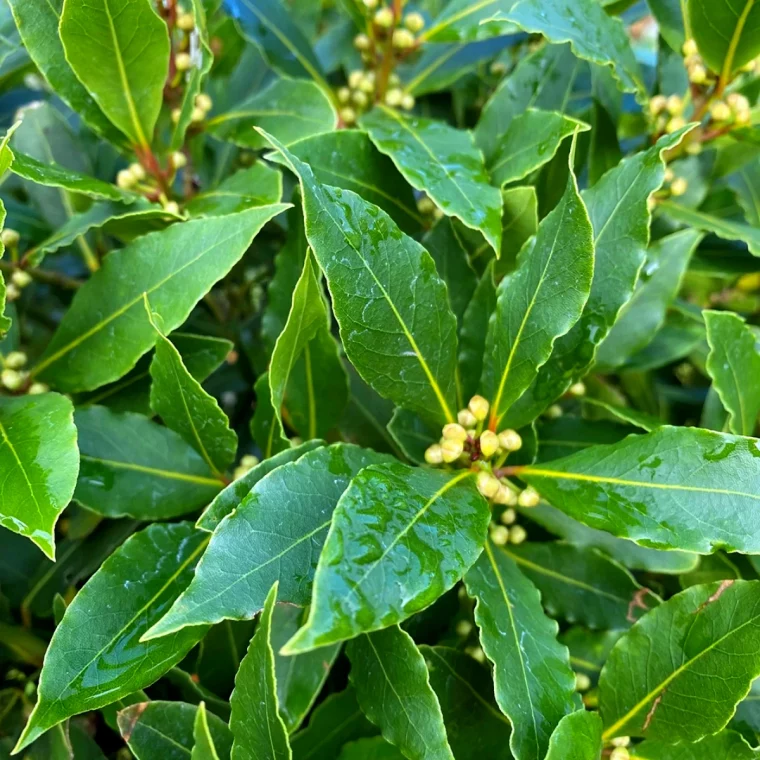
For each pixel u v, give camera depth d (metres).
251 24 0.40
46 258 0.43
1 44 0.34
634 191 0.27
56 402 0.24
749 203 0.40
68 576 0.33
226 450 0.28
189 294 0.27
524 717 0.23
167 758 0.25
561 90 0.36
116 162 0.41
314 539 0.22
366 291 0.24
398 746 0.24
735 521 0.23
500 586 0.26
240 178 0.32
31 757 0.30
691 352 0.40
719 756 0.26
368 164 0.32
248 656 0.21
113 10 0.28
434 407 0.27
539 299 0.25
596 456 0.26
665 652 0.26
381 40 0.36
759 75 0.35
